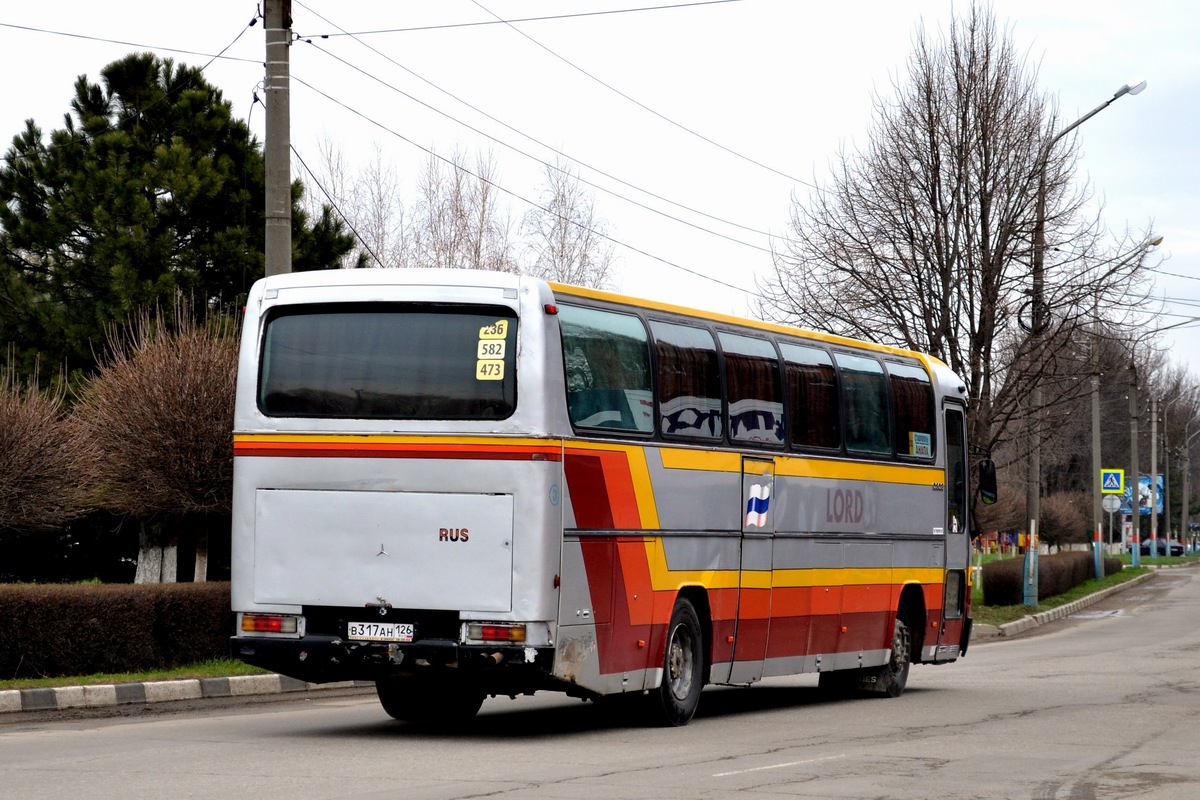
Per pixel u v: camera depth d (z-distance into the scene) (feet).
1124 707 55.67
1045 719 51.21
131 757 37.96
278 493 43.19
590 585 43.06
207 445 74.38
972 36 110.83
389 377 42.52
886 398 61.82
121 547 100.73
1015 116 109.91
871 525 60.03
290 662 42.83
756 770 36.88
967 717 52.11
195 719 49.21
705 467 49.16
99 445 74.43
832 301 111.65
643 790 32.99
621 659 44.62
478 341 41.98
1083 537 275.80
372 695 59.77
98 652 56.80
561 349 42.34
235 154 96.12
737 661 51.21
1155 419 303.68
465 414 41.75
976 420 109.09
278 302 43.83
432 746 41.27
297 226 96.53
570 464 42.34
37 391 77.77
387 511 42.14
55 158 94.79
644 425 46.09
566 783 33.91
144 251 90.38
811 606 55.62
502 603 41.11
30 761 37.11
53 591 55.47
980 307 109.81
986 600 127.03
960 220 110.01
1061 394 116.78
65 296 92.73
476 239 145.89
